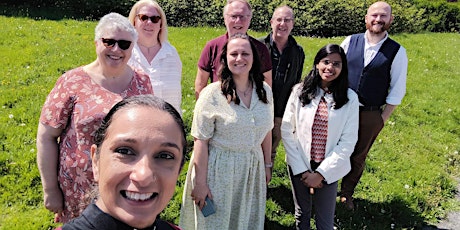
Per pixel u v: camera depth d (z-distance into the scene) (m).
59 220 2.74
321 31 15.14
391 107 4.17
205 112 3.07
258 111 3.16
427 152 6.21
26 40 9.37
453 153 6.26
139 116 1.24
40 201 4.21
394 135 6.67
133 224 1.24
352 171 4.45
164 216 4.20
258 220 3.40
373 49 4.07
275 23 4.20
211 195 3.19
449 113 7.75
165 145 1.23
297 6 14.79
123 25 2.57
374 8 4.00
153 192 1.24
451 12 19.02
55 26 11.05
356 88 4.13
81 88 2.52
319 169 3.40
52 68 7.78
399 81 4.09
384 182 5.24
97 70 2.62
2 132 5.30
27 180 4.44
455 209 4.86
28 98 6.39
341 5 14.90
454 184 5.41
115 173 1.22
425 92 8.84
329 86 3.44
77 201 2.53
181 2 14.09
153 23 3.55
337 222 4.34
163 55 3.66
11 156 4.81
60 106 2.51
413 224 4.48
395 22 16.19
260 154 3.30
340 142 3.47
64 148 2.53
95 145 1.34
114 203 1.24
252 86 3.17
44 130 2.54
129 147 1.23
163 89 3.64
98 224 1.26
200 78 4.02
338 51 3.34
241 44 3.01
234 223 3.32
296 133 3.56
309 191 3.65
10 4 13.58
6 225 3.77
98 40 2.56
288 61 4.30
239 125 3.08
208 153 3.19
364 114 4.15
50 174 2.57
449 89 9.18
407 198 4.87
